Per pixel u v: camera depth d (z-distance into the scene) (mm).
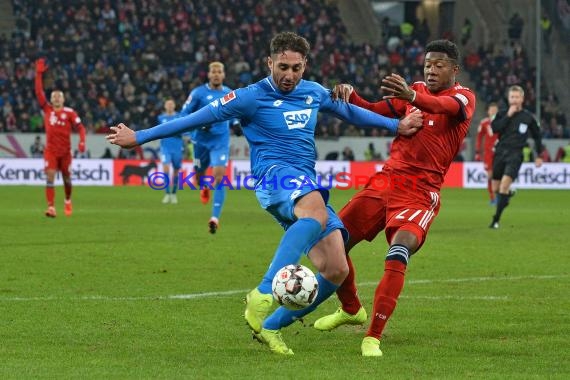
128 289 30328
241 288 30875
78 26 119875
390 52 126312
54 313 25953
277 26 125812
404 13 141250
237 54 121125
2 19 125625
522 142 54969
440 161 23438
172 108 73938
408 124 23094
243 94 22328
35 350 21281
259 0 128125
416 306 27562
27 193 84125
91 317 25391
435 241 46469
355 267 36812
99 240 45094
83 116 109688
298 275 20359
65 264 36312
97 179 101938
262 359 20516
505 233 51156
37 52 115562
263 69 121875
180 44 120938
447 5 140750
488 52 127062
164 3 124750
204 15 124750
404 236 22250
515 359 20531
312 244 21688
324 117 112500
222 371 19188
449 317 25797
